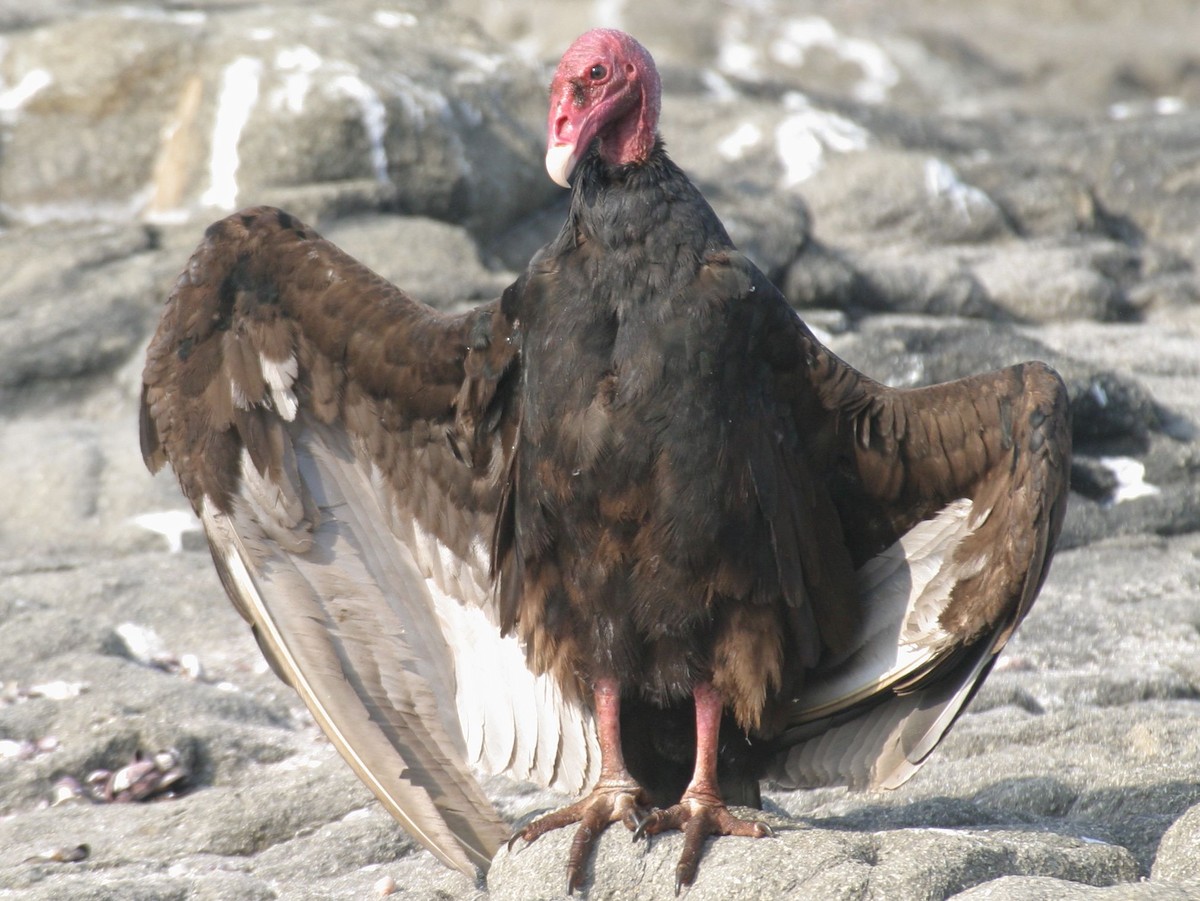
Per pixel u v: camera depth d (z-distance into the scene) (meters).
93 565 13.72
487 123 20.00
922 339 16.92
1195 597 13.19
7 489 14.95
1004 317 20.22
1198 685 11.25
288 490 8.52
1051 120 28.14
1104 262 21.27
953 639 7.86
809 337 7.90
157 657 11.97
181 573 13.54
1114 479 15.29
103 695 10.68
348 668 8.38
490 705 8.38
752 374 7.66
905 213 21.23
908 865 6.88
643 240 7.62
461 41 21.72
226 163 18.94
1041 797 9.04
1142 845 8.13
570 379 7.60
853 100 26.53
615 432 7.51
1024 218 22.16
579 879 7.29
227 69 19.34
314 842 8.79
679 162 22.31
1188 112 27.92
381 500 8.70
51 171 19.62
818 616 7.97
